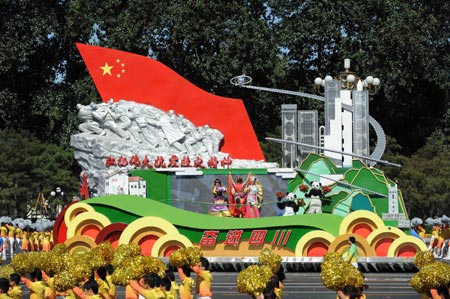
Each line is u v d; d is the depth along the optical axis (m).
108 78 60.84
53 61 95.06
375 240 50.28
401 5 92.50
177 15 88.81
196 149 59.53
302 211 55.47
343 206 55.62
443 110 98.00
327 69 94.31
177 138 59.03
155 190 55.84
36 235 72.62
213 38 89.19
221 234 50.88
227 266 51.31
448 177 87.25
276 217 51.12
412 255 50.19
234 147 61.19
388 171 88.00
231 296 39.44
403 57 90.31
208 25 89.19
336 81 61.53
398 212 56.00
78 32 90.62
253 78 93.50
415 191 87.12
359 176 56.50
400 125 99.44
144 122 59.06
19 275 31.19
